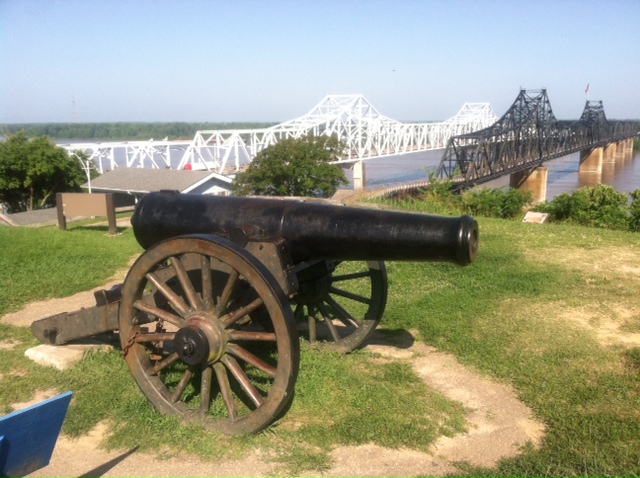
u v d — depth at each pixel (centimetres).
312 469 341
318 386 439
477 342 539
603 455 357
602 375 470
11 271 774
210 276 371
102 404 411
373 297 505
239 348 368
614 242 948
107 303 457
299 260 419
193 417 385
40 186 3969
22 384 443
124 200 4144
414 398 432
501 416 416
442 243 365
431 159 15700
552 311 620
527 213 1406
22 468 251
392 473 340
